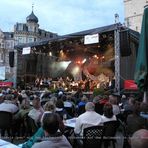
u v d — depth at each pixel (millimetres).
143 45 4375
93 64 22859
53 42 18172
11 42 76062
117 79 14508
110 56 21500
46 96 13422
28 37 75625
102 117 7332
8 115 9031
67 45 19578
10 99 9742
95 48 21047
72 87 22203
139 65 4375
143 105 6809
